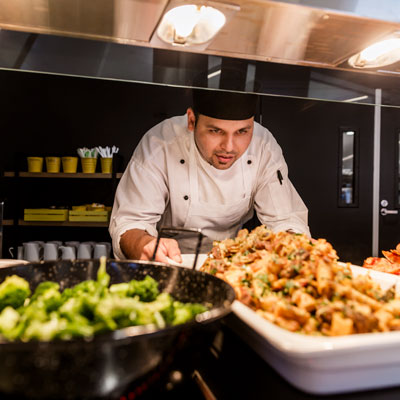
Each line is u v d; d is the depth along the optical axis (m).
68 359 0.42
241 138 1.66
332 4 0.94
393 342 0.58
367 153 4.36
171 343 0.49
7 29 1.03
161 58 1.14
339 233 4.32
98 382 0.45
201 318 0.50
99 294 0.65
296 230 1.79
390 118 4.42
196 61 1.17
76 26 1.03
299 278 0.83
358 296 0.75
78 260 0.84
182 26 1.01
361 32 1.06
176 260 1.21
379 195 4.43
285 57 1.25
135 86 3.67
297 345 0.57
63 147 3.58
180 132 1.85
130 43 1.10
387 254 1.35
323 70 1.33
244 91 1.25
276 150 2.07
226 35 1.09
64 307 0.60
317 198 4.25
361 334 0.65
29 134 3.54
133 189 1.79
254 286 0.83
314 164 4.23
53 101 3.56
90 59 1.08
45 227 3.38
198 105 1.62
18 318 0.59
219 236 2.05
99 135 3.64
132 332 0.44
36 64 1.06
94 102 3.62
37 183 3.38
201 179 1.85
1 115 3.49
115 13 0.96
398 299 0.83
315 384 0.61
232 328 0.83
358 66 1.30
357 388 0.62
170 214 1.98
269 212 1.98
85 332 0.49
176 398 0.58
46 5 0.93
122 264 0.85
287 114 4.14
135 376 0.47
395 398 0.61
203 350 0.60
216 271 0.97
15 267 0.78
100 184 3.42
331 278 0.78
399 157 4.43
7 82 3.49
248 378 0.69
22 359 0.41
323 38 1.10
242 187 1.91
